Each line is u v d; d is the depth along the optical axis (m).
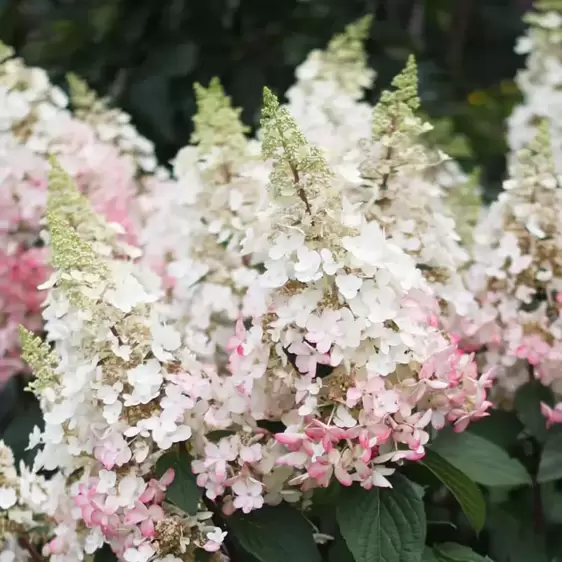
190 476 1.32
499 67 3.01
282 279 1.31
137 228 1.68
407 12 2.75
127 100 2.22
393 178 1.43
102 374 1.32
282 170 1.32
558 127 1.79
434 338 1.34
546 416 1.47
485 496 1.58
